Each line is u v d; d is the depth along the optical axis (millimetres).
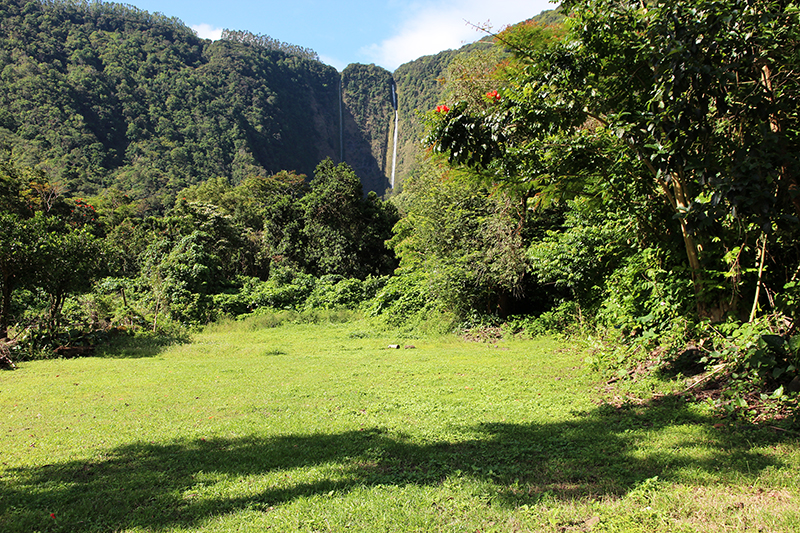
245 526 3012
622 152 6379
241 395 7117
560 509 3045
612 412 5375
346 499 3344
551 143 6816
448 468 3883
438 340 13234
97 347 12375
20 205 32375
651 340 7148
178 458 4371
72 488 3738
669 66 5027
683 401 5332
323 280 26953
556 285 12461
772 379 4941
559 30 8094
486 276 13875
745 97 5109
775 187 4898
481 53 16125
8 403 6844
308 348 12695
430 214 16719
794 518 2658
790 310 5375
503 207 13742
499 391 6785
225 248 33812
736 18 4734
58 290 12500
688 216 5180
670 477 3422
